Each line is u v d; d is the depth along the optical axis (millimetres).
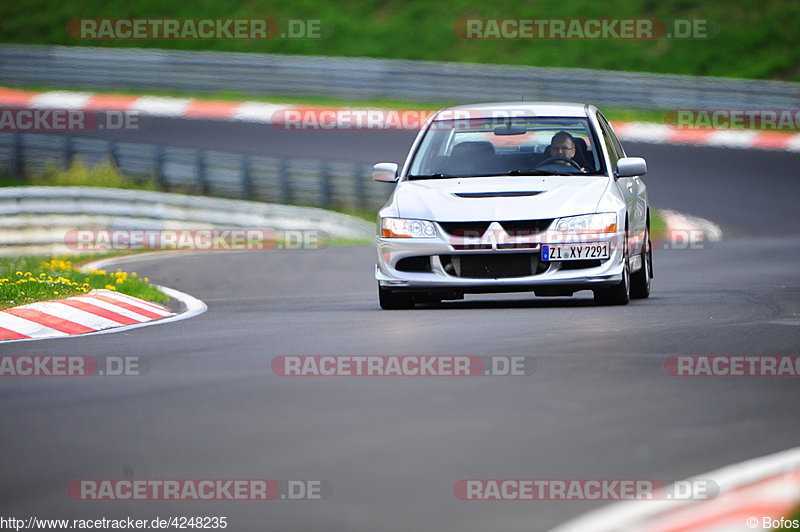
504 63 149250
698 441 16250
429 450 15742
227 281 48938
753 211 88125
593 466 14891
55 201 71562
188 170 90875
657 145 115500
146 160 91438
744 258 56594
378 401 19219
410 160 36562
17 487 14586
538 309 33312
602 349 24453
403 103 131125
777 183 99500
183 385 21219
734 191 96250
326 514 13062
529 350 24359
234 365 23328
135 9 162875
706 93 125875
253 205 79625
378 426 17266
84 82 134250
